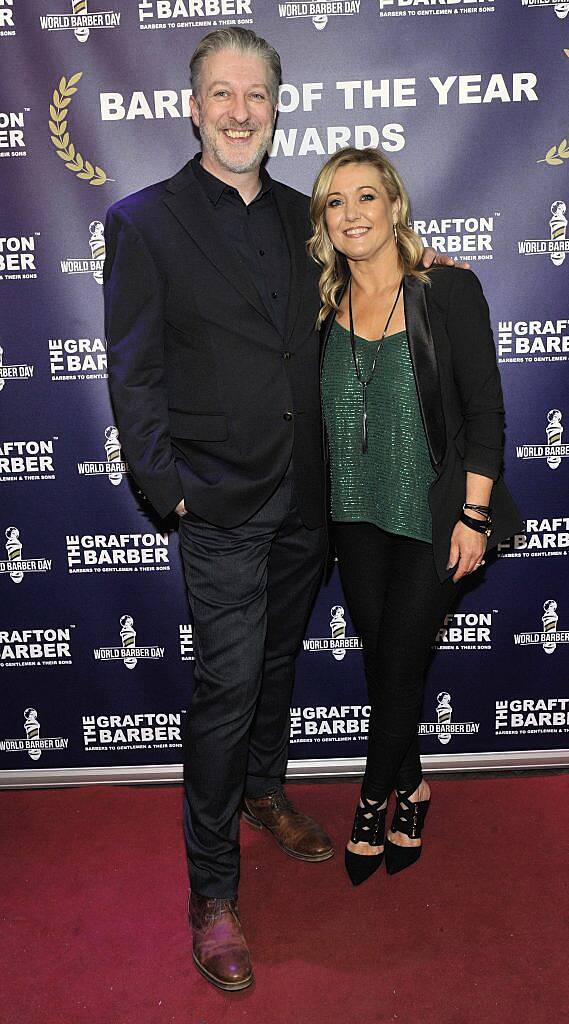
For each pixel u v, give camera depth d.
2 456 2.50
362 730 2.69
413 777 2.23
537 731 2.69
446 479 1.91
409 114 2.30
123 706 2.66
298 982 1.91
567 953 1.95
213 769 1.97
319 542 2.17
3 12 2.24
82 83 2.28
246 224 1.92
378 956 1.97
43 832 2.46
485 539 1.92
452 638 2.62
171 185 1.91
